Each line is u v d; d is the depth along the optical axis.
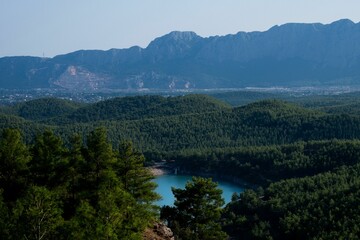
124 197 43.56
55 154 57.03
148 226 55.44
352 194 122.25
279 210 132.38
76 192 54.22
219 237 65.56
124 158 58.84
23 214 38.97
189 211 65.81
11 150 54.56
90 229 37.12
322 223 112.19
